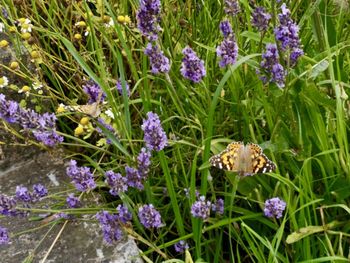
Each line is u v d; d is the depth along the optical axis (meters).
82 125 0.48
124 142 0.51
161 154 0.44
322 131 0.45
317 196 0.47
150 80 0.59
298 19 0.62
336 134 0.47
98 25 0.58
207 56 0.54
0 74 0.60
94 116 0.49
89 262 0.47
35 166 0.58
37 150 0.59
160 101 0.54
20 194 0.47
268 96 0.50
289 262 0.46
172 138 0.51
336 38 0.51
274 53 0.44
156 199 0.52
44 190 0.48
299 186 0.45
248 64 0.49
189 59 0.42
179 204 0.50
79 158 0.59
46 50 0.64
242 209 0.47
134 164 0.47
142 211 0.42
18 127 0.58
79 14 0.61
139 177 0.45
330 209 0.46
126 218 0.44
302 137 0.47
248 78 0.53
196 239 0.44
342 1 0.57
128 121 0.47
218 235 0.48
